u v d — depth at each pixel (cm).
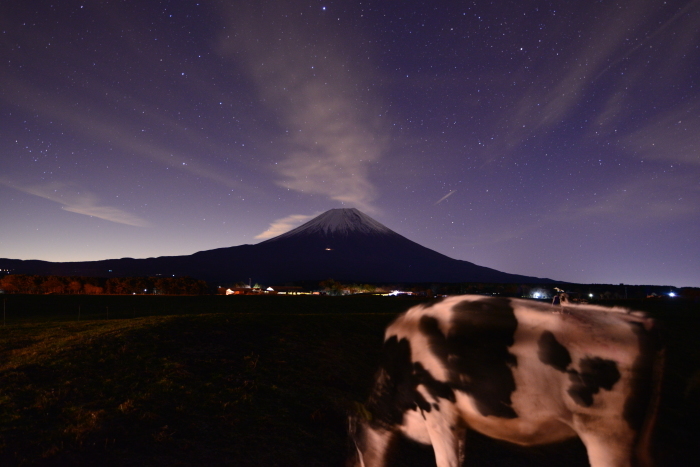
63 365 903
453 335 343
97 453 560
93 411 677
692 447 727
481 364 326
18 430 592
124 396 754
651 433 279
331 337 1460
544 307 332
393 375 387
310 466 605
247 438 662
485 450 693
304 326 1525
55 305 4459
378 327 1761
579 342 298
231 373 955
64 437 583
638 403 278
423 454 636
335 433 729
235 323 1437
